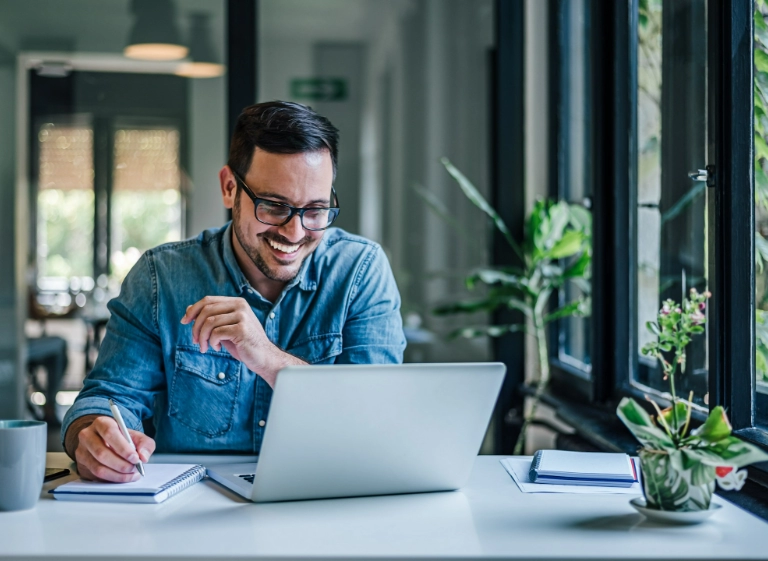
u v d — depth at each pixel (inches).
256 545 43.2
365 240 77.1
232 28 137.5
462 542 44.1
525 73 142.8
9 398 139.6
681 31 84.1
